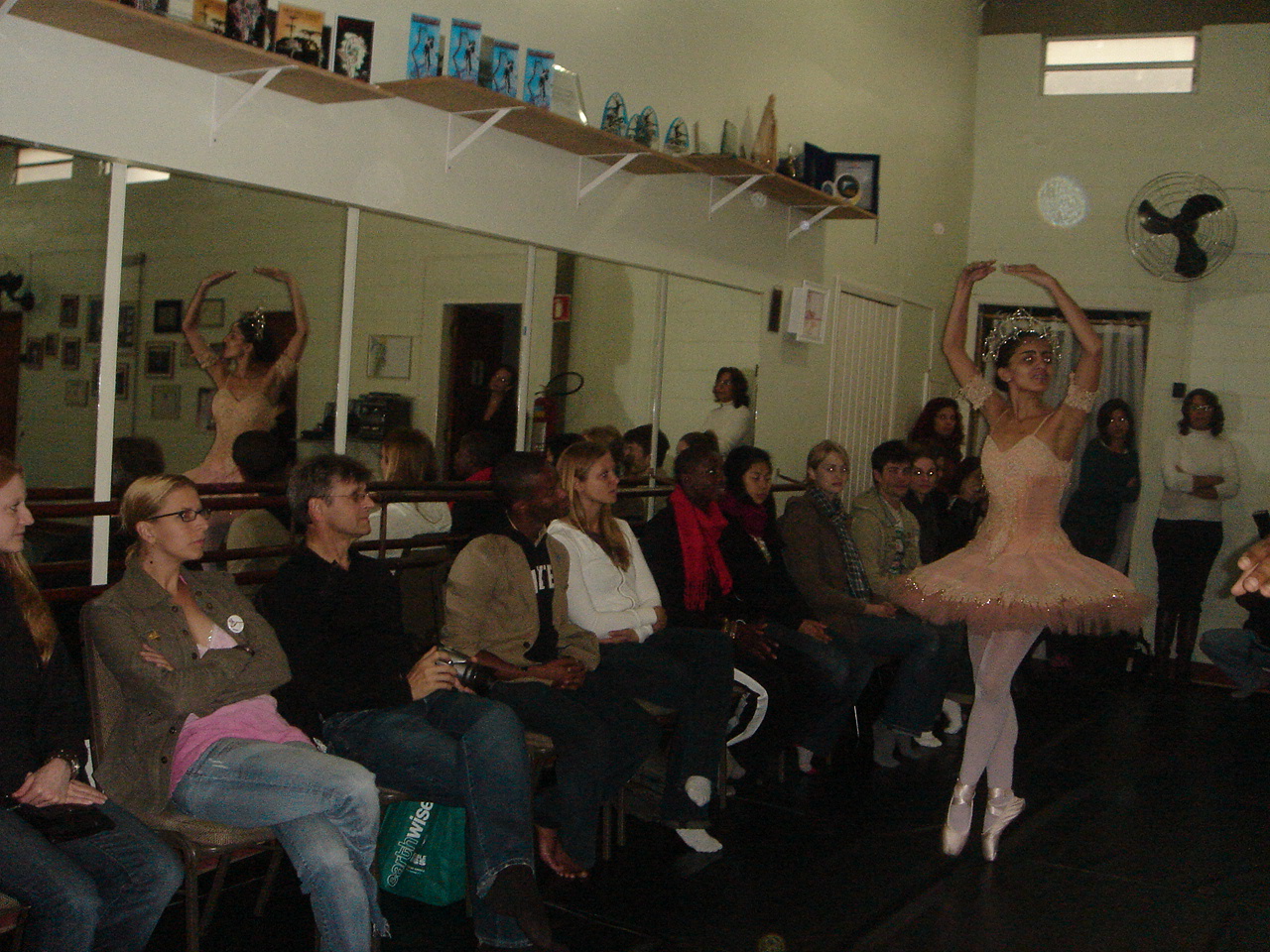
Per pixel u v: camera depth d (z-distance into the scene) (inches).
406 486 155.3
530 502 135.1
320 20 137.1
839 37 268.4
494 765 110.2
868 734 200.8
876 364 301.7
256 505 139.8
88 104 122.8
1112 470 297.3
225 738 102.5
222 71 133.7
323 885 97.1
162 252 132.4
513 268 182.2
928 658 184.5
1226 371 315.9
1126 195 330.3
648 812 152.3
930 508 233.3
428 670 117.7
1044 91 341.7
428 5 161.2
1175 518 285.3
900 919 126.6
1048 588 131.3
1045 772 194.9
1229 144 318.7
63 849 91.3
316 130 147.9
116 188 127.0
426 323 167.5
